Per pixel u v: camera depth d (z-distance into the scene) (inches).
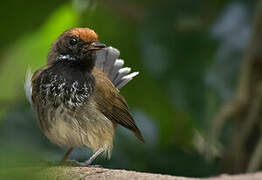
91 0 503.2
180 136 531.2
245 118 436.5
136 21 520.4
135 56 529.3
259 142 423.5
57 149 430.0
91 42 340.8
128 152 451.5
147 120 477.7
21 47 411.5
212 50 458.9
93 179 231.0
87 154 435.5
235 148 442.9
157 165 452.8
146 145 459.5
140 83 533.6
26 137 418.6
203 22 472.4
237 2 454.3
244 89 431.5
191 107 450.0
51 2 432.1
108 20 522.3
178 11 470.9
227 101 442.9
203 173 455.2
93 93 338.3
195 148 492.7
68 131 328.2
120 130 456.1
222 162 452.1
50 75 331.3
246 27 448.1
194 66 454.9
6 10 410.0
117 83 404.2
